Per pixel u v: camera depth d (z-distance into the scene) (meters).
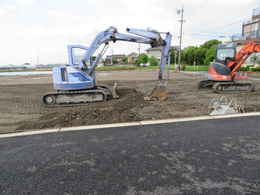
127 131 3.90
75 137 3.63
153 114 5.12
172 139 3.45
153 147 3.13
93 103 6.75
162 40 6.93
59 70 6.70
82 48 7.01
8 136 3.76
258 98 7.10
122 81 14.18
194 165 2.57
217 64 9.07
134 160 2.72
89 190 2.08
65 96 6.87
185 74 21.12
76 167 2.57
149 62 54.88
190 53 52.66
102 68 36.06
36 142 3.43
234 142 3.30
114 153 2.94
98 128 4.12
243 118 4.68
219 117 4.79
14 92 9.44
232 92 8.65
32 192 2.07
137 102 6.73
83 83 6.87
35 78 18.02
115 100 7.21
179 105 6.13
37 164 2.67
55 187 2.15
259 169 2.46
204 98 7.28
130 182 2.21
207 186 2.12
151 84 12.26
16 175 2.41
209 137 3.52
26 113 5.51
